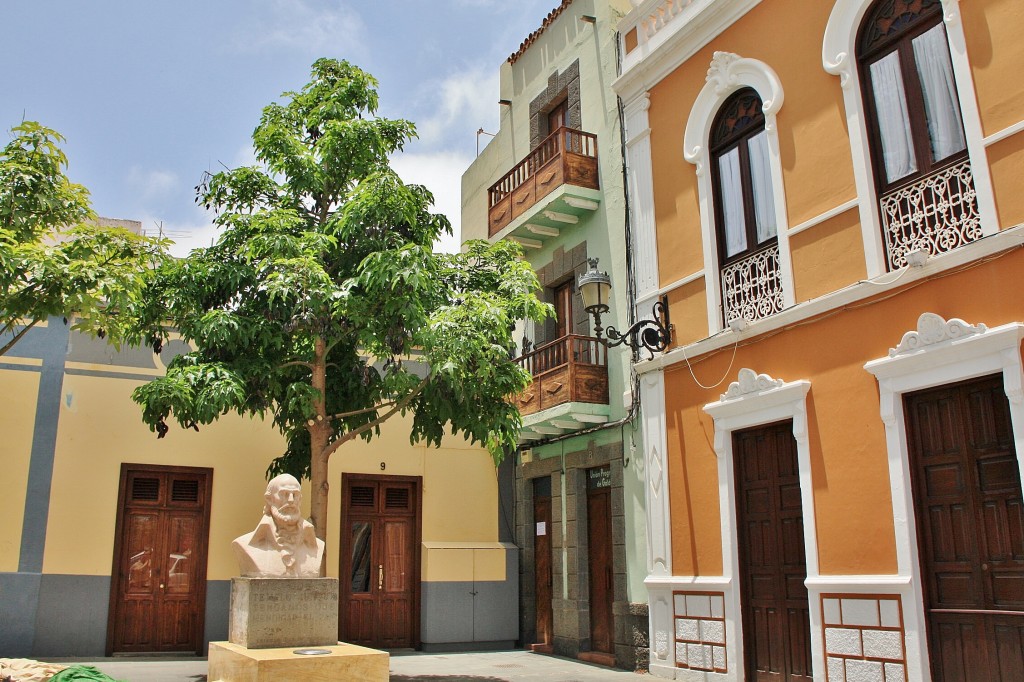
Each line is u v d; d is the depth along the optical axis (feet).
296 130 35.50
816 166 30.58
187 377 28.96
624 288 41.63
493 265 36.06
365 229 32.48
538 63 52.65
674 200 37.29
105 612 38.93
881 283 27.32
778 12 32.91
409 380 31.42
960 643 24.32
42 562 38.27
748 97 34.53
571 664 39.52
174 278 31.32
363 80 35.70
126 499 40.52
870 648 26.30
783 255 31.35
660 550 35.47
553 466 45.57
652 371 37.09
